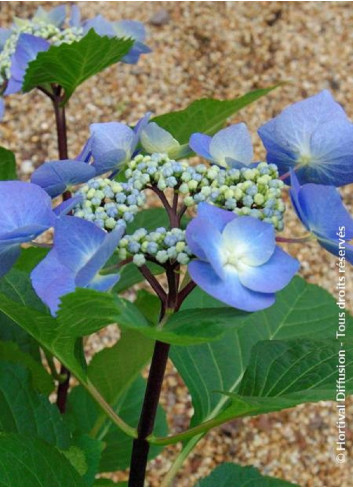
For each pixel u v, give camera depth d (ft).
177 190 1.55
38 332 1.59
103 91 4.72
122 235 1.47
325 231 1.48
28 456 1.61
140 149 1.72
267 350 1.76
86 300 1.36
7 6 4.99
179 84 4.80
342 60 4.99
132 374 2.27
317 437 3.83
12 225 1.49
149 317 2.29
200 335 1.41
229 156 1.60
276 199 1.50
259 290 1.40
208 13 5.15
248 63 4.93
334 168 1.59
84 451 1.92
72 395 2.71
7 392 1.86
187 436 1.68
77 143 4.50
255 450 3.77
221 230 1.43
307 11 5.21
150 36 4.98
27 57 2.18
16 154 4.44
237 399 1.52
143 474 1.74
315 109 1.58
